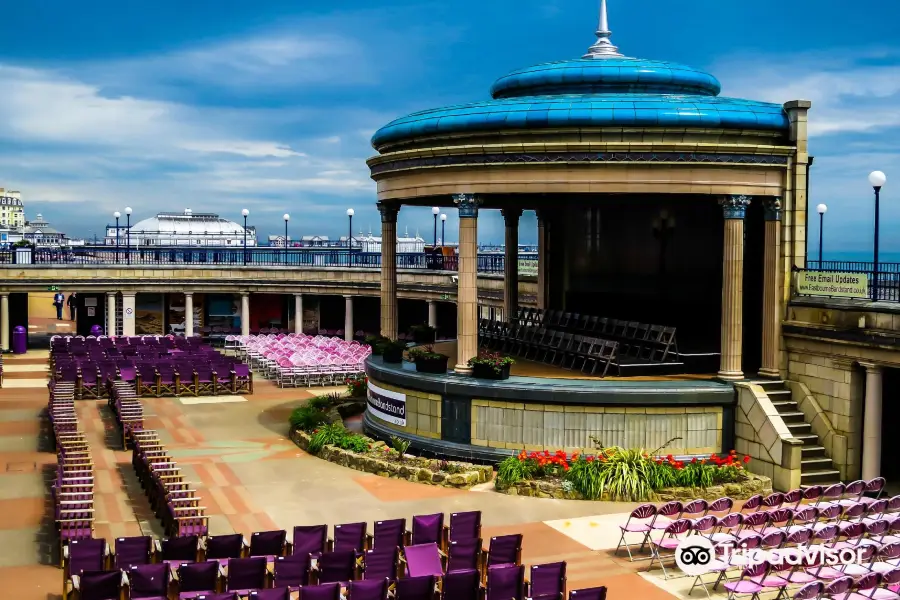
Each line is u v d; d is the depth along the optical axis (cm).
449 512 2180
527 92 2920
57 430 2781
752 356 2888
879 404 2353
